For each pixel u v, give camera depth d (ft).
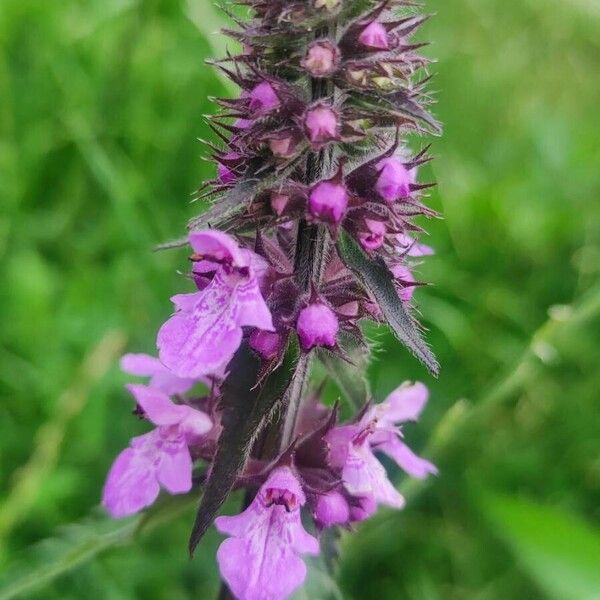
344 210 0.29
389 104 0.29
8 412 0.54
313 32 0.29
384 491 0.34
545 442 0.61
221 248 0.30
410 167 0.31
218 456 0.29
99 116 0.68
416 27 0.31
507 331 0.66
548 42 1.04
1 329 0.55
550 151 0.83
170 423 0.34
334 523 0.33
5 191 0.61
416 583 0.53
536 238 0.71
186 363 0.29
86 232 0.64
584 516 0.58
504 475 0.58
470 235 0.70
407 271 0.33
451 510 0.57
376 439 0.36
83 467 0.52
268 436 0.34
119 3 0.74
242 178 0.29
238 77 0.30
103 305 0.58
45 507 0.49
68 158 0.64
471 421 0.55
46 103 0.68
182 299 0.30
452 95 0.92
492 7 1.03
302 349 0.30
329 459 0.34
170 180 0.68
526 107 0.93
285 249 0.33
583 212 0.74
